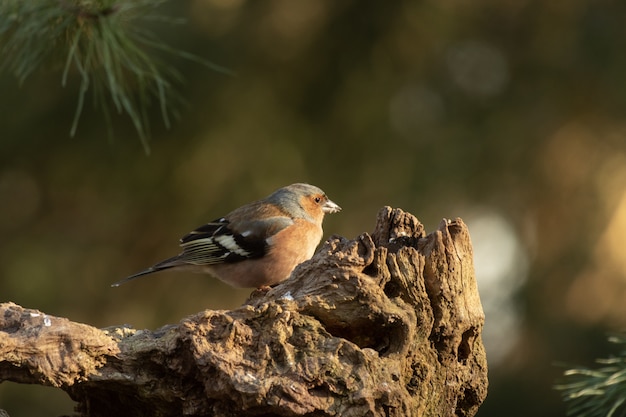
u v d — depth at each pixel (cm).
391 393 541
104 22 714
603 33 1469
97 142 1427
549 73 1473
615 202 1463
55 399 1458
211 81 1387
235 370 543
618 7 1477
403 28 1429
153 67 749
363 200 1424
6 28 715
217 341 552
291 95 1420
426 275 582
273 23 1412
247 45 1405
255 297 757
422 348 577
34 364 539
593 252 1450
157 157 1423
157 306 1472
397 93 1441
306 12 1421
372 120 1424
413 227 612
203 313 558
